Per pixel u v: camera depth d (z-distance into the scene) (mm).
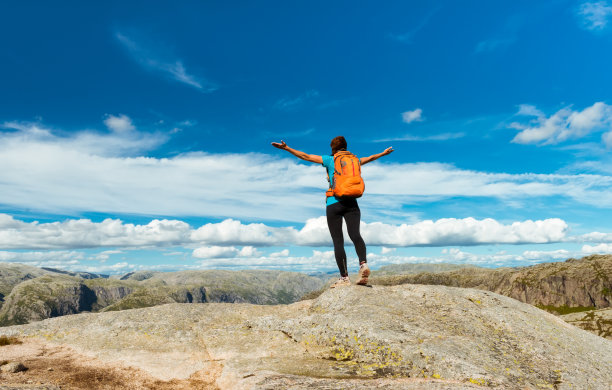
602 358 3406
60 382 2543
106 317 3904
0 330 3621
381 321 3312
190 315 4016
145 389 2596
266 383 2293
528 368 2840
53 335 3582
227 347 3369
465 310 3801
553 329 3814
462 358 2711
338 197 3961
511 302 4309
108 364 2980
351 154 4031
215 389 2643
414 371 2596
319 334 3381
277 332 3596
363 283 4211
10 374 2604
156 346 3355
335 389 2121
